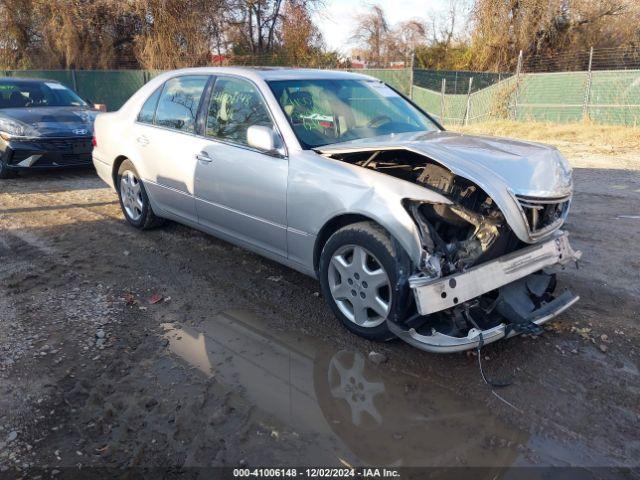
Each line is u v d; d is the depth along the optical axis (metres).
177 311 4.11
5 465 2.57
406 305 3.25
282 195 3.95
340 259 3.62
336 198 3.56
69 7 23.59
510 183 3.17
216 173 4.53
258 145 3.96
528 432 2.79
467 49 29.09
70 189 8.02
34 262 5.04
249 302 4.26
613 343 3.59
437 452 2.66
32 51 25.34
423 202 3.19
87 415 2.92
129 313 4.06
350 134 4.23
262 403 3.03
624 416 2.90
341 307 3.72
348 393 3.12
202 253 5.31
